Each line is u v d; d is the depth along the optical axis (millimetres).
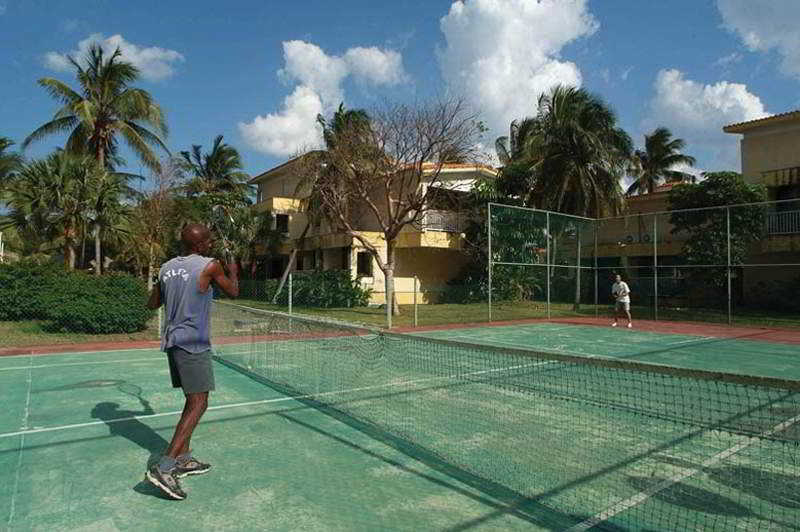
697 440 5258
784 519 3619
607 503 3879
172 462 3980
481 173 29141
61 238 22703
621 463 4648
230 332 12234
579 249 23453
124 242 24188
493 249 19797
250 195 42312
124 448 5113
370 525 3551
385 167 22047
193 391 4148
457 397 6930
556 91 27297
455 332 16844
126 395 7332
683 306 21875
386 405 6570
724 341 14727
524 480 4289
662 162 46875
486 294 24188
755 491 4090
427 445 5113
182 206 28281
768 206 21969
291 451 4980
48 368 9414
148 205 27016
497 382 7523
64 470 4539
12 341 12305
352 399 6859
